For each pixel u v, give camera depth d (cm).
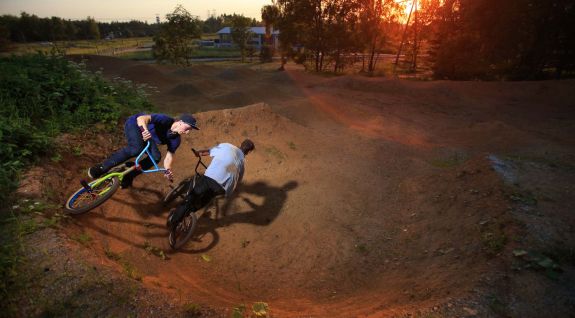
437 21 3591
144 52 6844
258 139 771
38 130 531
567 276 326
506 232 402
